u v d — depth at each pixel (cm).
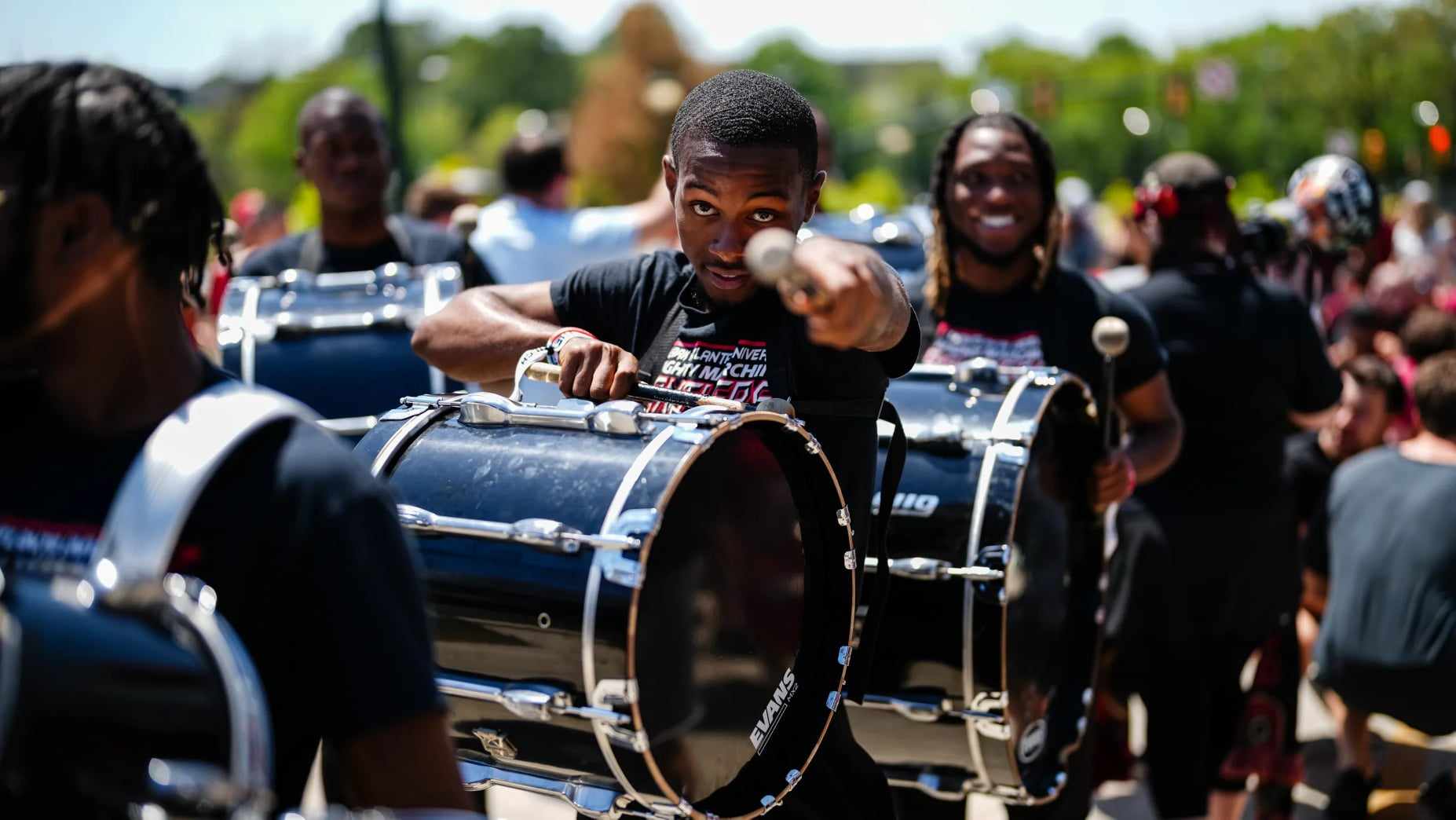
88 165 127
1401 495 405
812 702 203
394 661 127
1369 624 405
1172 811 385
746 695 194
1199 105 5722
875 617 231
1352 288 770
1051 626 303
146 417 133
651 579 176
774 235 132
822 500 201
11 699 106
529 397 204
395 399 357
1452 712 397
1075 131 7388
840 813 218
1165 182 399
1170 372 388
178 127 135
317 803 381
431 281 376
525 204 566
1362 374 487
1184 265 399
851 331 142
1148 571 383
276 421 129
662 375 216
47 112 127
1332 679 417
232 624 127
